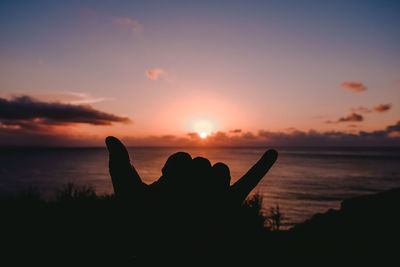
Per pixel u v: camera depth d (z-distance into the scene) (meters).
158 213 0.78
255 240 4.17
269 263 3.44
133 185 0.74
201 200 0.80
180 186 0.81
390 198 6.86
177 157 0.86
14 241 4.11
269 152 0.84
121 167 0.73
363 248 4.18
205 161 0.86
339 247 4.28
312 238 4.70
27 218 5.31
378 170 114.06
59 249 3.67
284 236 4.93
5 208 6.04
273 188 57.44
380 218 5.57
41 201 6.99
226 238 0.79
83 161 181.88
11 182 69.56
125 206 0.77
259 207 5.79
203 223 0.79
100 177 81.69
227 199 0.80
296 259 3.77
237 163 129.25
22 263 3.37
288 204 37.03
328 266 3.55
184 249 0.78
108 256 2.81
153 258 0.78
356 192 52.78
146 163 121.75
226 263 0.79
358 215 5.94
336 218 5.94
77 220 4.97
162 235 0.78
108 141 0.75
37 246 3.89
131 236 0.79
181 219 0.78
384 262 3.68
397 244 4.22
